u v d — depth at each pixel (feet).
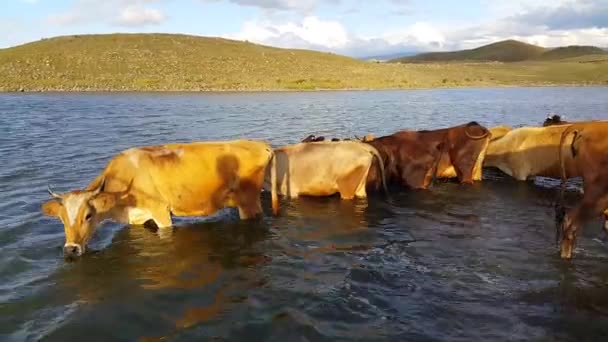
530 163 40.50
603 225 27.99
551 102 135.74
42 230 27.84
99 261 24.29
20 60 214.90
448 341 17.58
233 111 103.14
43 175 39.91
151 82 191.62
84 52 232.53
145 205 28.58
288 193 35.81
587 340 17.54
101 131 68.85
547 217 31.76
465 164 40.37
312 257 25.14
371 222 30.76
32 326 18.35
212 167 29.25
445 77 264.11
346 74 239.50
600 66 331.36
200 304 20.20
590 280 22.13
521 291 21.20
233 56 250.98
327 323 18.76
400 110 108.47
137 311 19.53
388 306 20.06
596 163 25.12
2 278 22.17
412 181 39.11
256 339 17.71
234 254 25.43
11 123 77.05
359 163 35.27
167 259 24.68
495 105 124.67
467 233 28.81
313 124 80.07
